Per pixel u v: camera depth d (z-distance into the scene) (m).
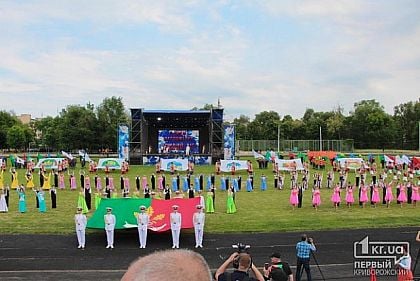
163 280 1.95
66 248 25.91
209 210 37.41
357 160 73.75
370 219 33.94
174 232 26.53
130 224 27.52
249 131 170.62
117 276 20.52
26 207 40.22
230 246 26.31
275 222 32.75
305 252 19.64
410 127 152.50
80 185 58.19
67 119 125.94
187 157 84.31
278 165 64.19
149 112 83.25
